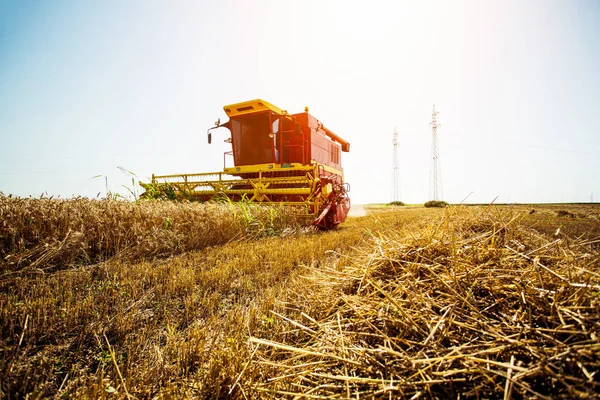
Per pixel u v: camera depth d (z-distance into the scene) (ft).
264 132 29.86
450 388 4.28
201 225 19.06
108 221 15.75
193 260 14.60
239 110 29.99
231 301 9.60
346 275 8.95
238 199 30.91
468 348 4.83
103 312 8.15
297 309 8.39
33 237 13.23
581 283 5.44
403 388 4.38
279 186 29.55
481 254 7.65
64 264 12.98
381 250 9.15
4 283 9.99
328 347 5.66
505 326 5.20
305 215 26.27
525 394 3.87
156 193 32.14
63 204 15.51
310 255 15.83
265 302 8.98
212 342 6.57
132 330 7.44
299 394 4.58
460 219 12.03
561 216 41.86
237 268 13.10
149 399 5.01
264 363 5.43
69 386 5.24
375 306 6.67
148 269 12.54
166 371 5.74
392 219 35.24
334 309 7.48
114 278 11.14
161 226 18.08
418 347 5.23
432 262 7.73
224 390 5.09
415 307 6.18
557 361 4.13
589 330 4.39
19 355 6.09
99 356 6.28
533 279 6.15
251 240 21.33
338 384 4.84
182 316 8.36
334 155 42.32
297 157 30.48
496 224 10.25
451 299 6.21
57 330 7.20
